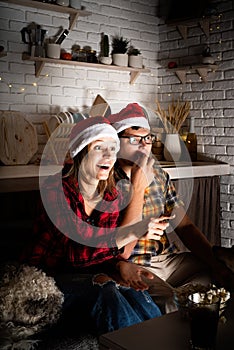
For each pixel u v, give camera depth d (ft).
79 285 5.49
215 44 11.25
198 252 6.98
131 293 5.49
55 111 11.00
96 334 5.12
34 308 5.05
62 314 5.33
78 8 10.64
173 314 4.54
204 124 11.64
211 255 6.82
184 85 12.09
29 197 9.07
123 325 5.03
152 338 3.97
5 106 10.21
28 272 5.32
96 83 11.69
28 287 5.12
